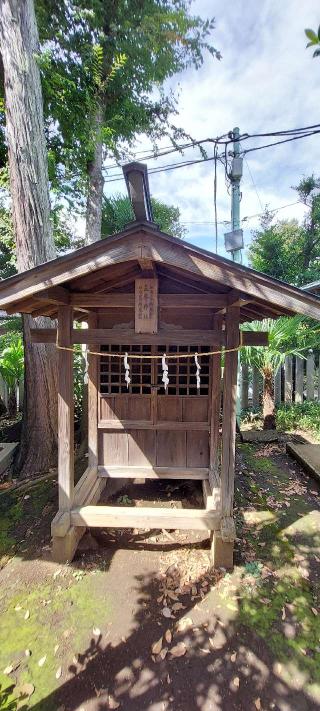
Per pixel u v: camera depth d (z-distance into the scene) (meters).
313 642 1.85
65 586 2.25
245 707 1.55
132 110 5.96
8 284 2.03
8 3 3.51
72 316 2.46
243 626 1.94
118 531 2.87
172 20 5.32
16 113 3.62
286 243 9.22
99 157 5.64
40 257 3.78
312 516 3.09
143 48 5.46
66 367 2.44
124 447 3.46
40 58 3.72
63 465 2.48
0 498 3.44
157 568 2.43
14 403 6.41
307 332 5.79
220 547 2.38
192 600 2.13
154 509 2.53
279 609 2.06
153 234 1.87
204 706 1.56
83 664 1.74
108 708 1.55
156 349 3.33
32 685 1.64
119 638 1.88
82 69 5.13
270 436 5.08
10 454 4.23
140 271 2.42
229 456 2.41
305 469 4.02
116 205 7.45
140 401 3.38
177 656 1.78
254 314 2.95
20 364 6.13
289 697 1.58
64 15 5.08
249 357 5.40
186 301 2.32
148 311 2.24
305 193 8.95
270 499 3.39
